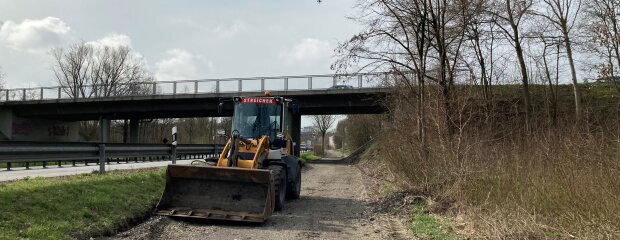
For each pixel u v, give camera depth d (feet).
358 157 133.59
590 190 24.06
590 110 46.68
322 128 229.66
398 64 49.80
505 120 50.06
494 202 29.45
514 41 74.13
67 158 42.01
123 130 232.32
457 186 33.81
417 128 45.39
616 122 31.73
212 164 36.83
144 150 57.93
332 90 112.88
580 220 23.71
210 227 28.71
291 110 44.04
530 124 41.93
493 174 32.65
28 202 25.22
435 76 47.55
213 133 213.05
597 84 99.30
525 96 76.23
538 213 26.50
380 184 53.42
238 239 25.72
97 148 45.62
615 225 21.94
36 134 166.81
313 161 140.77
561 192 26.17
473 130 39.88
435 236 26.48
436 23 47.29
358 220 32.91
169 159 89.30
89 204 27.91
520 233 24.70
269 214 30.37
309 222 31.58
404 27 48.75
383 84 69.77
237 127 40.22
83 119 172.14
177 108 133.49
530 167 30.99
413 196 37.42
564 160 28.45
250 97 41.32
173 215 29.89
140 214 30.27
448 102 41.42
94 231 24.68
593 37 90.12
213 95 124.26
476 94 48.44
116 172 44.86
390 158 49.80
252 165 33.65
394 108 64.69
